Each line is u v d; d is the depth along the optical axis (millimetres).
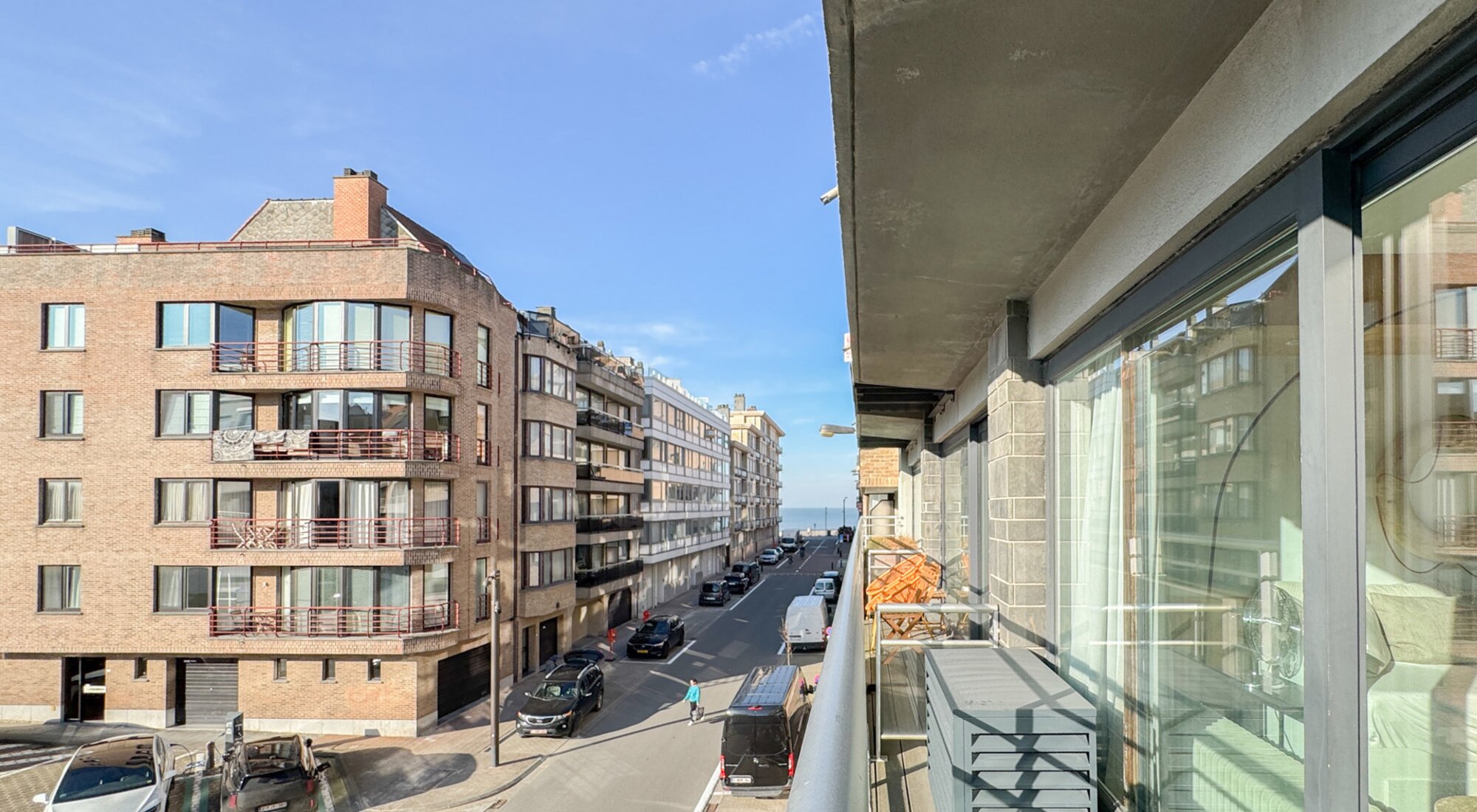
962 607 4090
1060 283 4000
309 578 19953
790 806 783
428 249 21250
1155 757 3070
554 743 19562
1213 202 2264
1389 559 1682
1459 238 1537
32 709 20375
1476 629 1491
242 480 20188
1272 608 2180
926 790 3734
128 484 20047
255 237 23750
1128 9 1900
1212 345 2600
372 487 19891
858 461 25062
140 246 20812
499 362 24344
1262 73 1958
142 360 20250
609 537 34812
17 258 20641
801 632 30875
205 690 20547
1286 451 2111
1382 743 1656
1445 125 1560
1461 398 1517
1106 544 3650
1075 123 2523
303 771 14812
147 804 12852
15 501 20250
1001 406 4953
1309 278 1881
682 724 21234
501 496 24406
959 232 3580
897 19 1961
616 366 40344
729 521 66688
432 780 16984
